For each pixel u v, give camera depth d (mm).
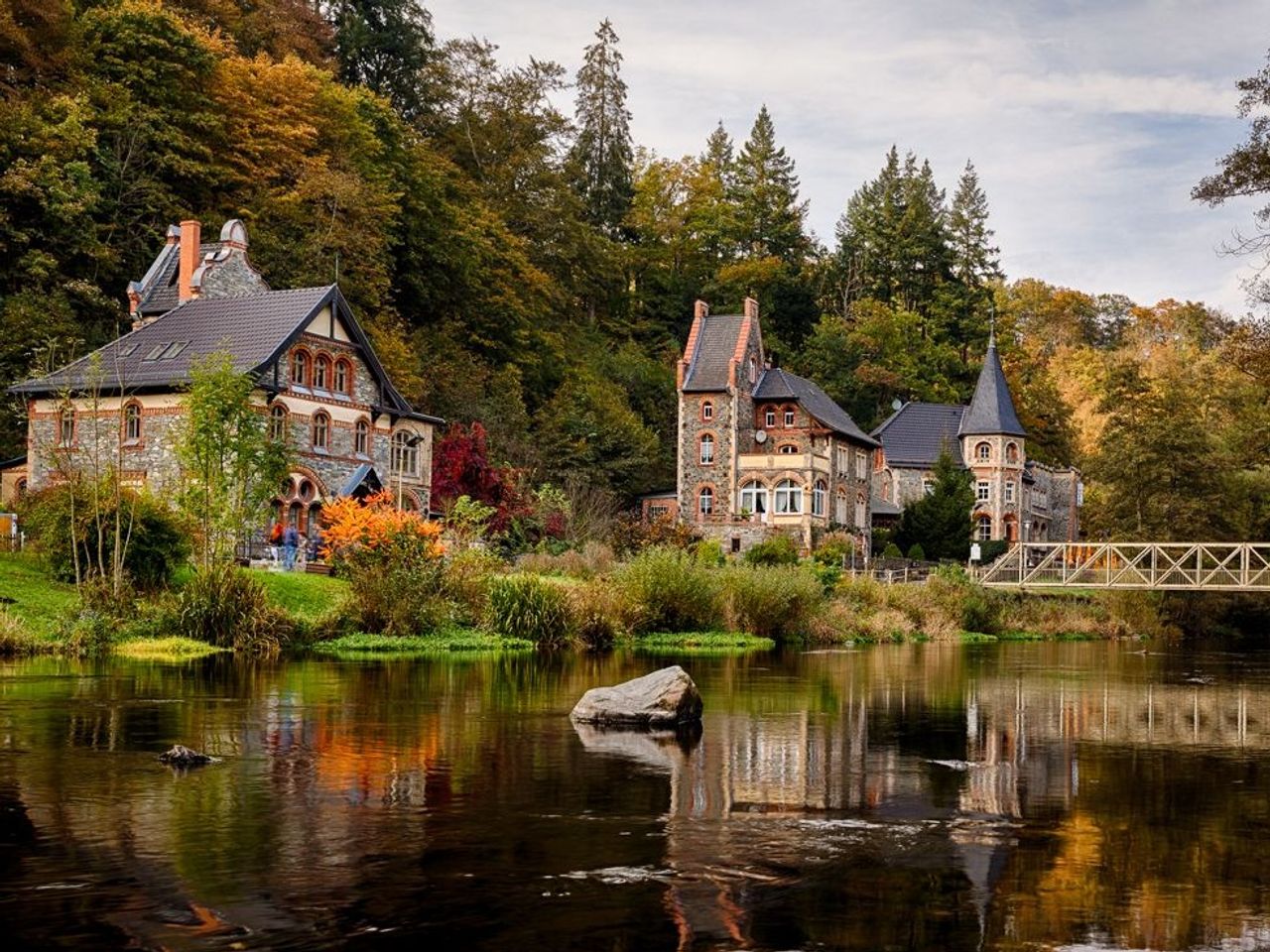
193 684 22188
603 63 112250
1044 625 59469
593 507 63656
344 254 67562
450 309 81062
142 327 48969
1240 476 77625
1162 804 12961
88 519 32438
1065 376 123500
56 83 59625
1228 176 32625
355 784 12984
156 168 61562
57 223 55000
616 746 16078
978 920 8727
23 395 46750
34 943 7863
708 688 25094
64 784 12648
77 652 27719
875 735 18094
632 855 10242
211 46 66500
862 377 104688
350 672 25453
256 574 35562
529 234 96188
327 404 48781
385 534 34938
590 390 83500
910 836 11203
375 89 89125
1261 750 17266
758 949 8031
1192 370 104312
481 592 36594
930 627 51812
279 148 67375
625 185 112000
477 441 57094
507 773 13938
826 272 124562
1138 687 28312
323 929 8211
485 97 96500
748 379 75875
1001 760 15961
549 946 7988
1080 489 103938
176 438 36875
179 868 9562
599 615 37000
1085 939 8375
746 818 11773
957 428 92812
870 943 8195
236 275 53781
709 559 54500
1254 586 56188
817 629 44438
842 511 77562
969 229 121500
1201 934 8492
